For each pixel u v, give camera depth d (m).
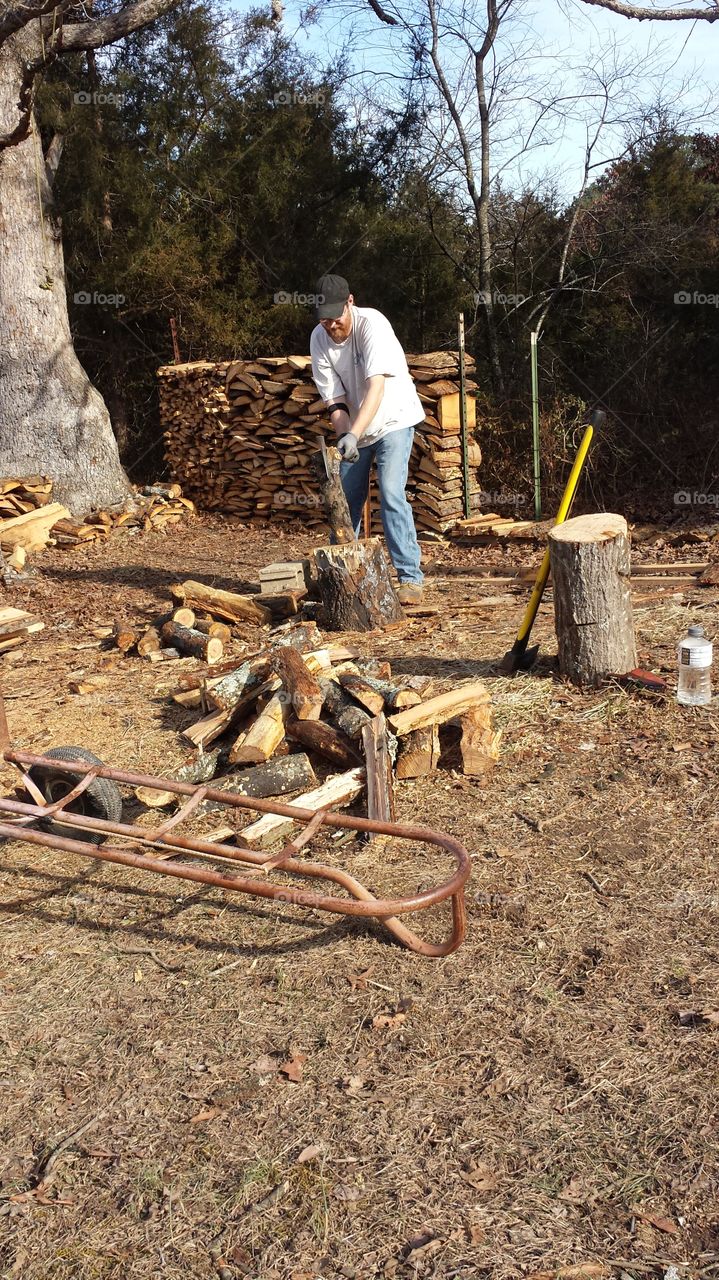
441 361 9.71
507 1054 2.64
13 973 3.15
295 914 3.38
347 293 6.15
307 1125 2.44
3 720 4.54
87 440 12.06
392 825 3.05
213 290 14.18
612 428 13.06
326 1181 2.27
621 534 4.89
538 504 10.84
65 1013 2.94
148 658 6.19
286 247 14.36
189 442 12.60
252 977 3.05
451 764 4.38
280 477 11.53
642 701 4.78
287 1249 2.10
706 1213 2.13
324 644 5.96
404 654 5.75
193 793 3.40
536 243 15.12
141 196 13.87
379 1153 2.34
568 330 15.02
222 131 14.39
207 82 14.39
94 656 6.43
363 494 6.93
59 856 3.92
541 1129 2.38
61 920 3.45
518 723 4.67
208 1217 2.20
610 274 14.84
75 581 9.12
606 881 3.43
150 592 8.39
